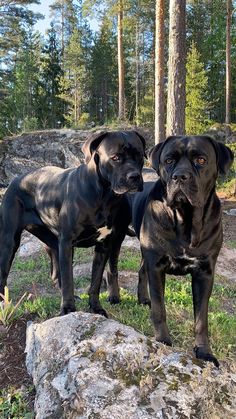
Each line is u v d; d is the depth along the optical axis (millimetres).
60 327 1481
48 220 1762
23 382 1453
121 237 1796
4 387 1448
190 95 9820
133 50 16219
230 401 1247
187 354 1370
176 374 1279
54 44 16828
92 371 1285
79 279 2383
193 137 1330
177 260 1385
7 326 1694
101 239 1638
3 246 1876
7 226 1876
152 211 1397
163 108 6328
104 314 1708
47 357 1420
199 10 15594
